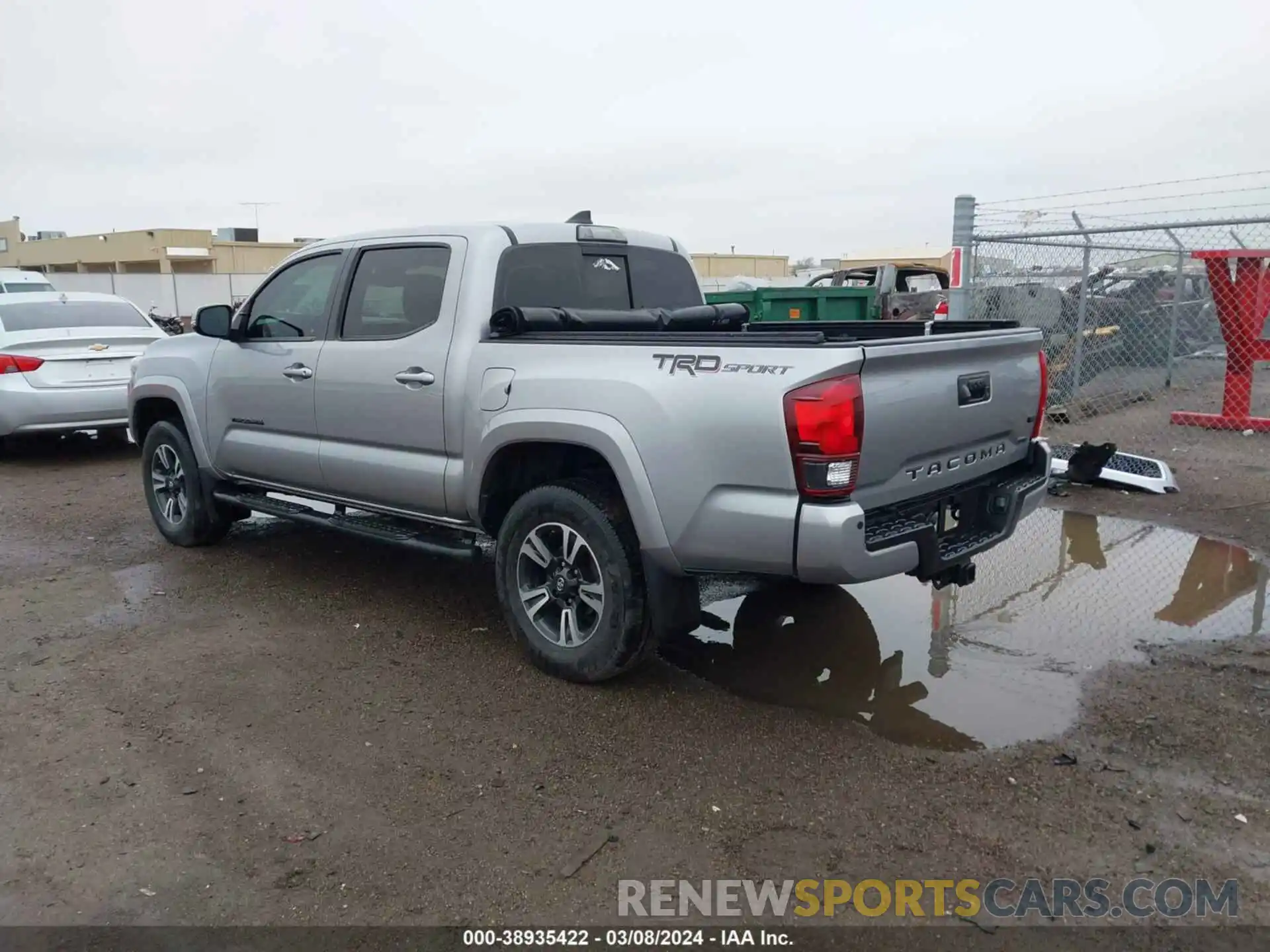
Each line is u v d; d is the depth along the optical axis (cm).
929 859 311
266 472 580
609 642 420
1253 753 371
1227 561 601
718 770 366
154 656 476
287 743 388
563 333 431
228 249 4869
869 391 355
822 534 349
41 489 880
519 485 465
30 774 365
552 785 356
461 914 287
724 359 370
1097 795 345
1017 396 451
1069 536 659
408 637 501
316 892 297
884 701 423
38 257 5388
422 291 482
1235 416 993
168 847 320
